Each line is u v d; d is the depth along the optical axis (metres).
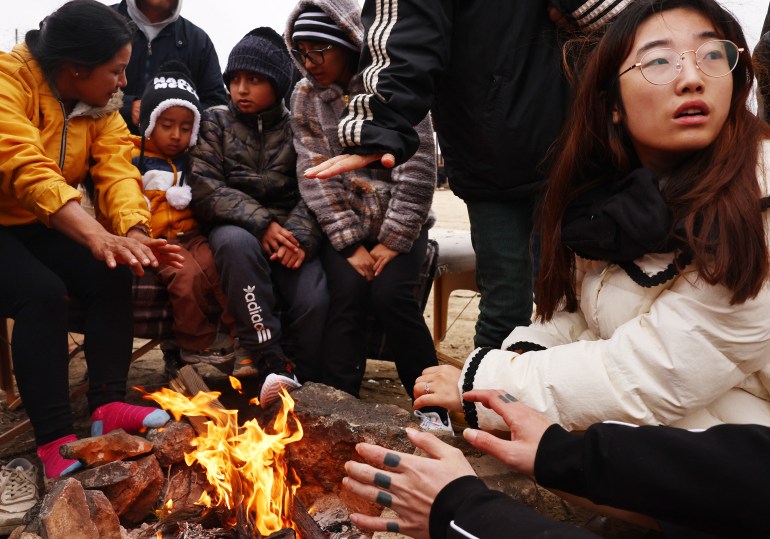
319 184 3.00
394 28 2.26
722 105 1.58
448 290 3.87
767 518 1.21
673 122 1.59
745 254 1.46
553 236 1.89
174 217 3.05
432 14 2.27
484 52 2.44
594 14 2.31
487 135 2.51
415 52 2.24
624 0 2.27
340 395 2.47
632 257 1.66
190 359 3.04
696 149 1.63
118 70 2.63
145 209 2.75
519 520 1.26
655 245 1.60
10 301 2.38
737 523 1.24
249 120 3.17
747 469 1.22
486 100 2.49
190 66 3.99
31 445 2.90
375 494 1.47
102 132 2.82
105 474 2.08
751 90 1.67
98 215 2.85
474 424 1.82
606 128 1.77
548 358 1.73
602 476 1.34
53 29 2.51
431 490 1.40
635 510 1.33
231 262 2.86
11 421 3.16
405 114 2.15
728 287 1.49
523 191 2.59
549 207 1.90
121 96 2.80
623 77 1.66
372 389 3.70
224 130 3.17
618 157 1.75
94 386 2.55
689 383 1.57
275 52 3.08
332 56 2.97
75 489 1.83
